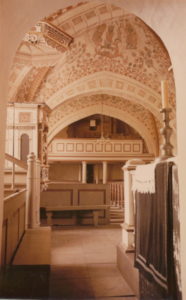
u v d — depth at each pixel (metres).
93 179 19.72
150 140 14.55
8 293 2.89
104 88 10.47
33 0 2.28
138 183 3.51
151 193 2.97
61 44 6.57
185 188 2.19
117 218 10.81
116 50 9.53
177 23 2.37
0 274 3.03
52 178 19.52
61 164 19.70
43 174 8.34
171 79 9.93
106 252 6.11
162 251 2.60
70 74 10.02
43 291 3.06
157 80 10.16
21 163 6.31
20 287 2.98
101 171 19.78
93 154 16.67
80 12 7.20
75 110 13.78
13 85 9.16
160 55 9.43
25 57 6.77
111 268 4.90
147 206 3.11
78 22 7.66
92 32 8.72
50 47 6.52
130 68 10.07
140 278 3.41
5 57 2.17
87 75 10.22
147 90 10.38
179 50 2.44
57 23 7.26
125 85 10.45
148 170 3.08
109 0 2.74
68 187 10.15
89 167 19.81
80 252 6.11
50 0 2.48
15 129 8.37
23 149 8.30
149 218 3.02
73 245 6.83
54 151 16.41
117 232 8.59
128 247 4.37
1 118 2.09
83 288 3.94
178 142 2.41
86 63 9.83
